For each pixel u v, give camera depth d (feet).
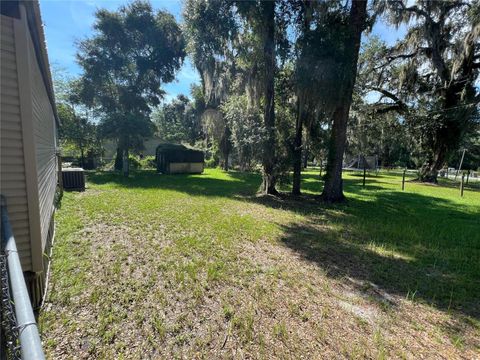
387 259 13.41
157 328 7.45
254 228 17.74
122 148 48.47
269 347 6.97
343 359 6.64
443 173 75.97
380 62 44.39
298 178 32.63
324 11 25.09
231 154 62.18
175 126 114.32
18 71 6.81
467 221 21.85
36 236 7.50
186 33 29.66
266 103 29.73
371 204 28.76
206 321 7.89
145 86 51.96
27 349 2.87
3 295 4.63
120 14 46.57
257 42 27.91
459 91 42.16
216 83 35.60
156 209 21.81
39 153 9.04
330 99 25.27
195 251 13.21
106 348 6.63
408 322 8.34
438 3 36.47
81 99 48.39
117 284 9.71
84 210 20.67
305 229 18.33
